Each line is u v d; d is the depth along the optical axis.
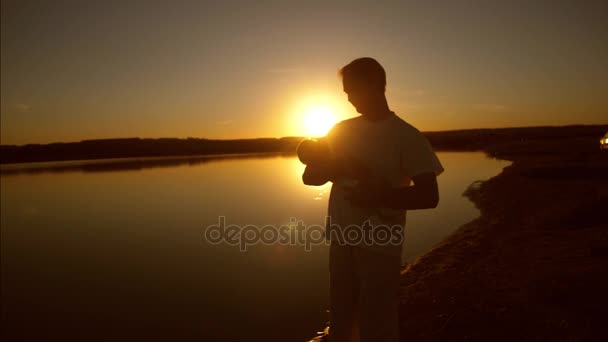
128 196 18.27
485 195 12.19
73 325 4.92
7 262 8.28
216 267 6.93
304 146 1.82
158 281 6.42
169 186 21.50
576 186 11.03
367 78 1.64
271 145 98.75
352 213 1.70
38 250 9.29
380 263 1.66
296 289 5.57
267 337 4.16
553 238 5.77
